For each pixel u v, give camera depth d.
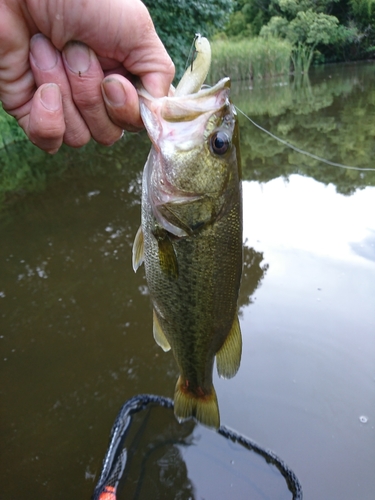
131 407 0.43
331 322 0.59
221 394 0.50
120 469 0.39
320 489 0.40
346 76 3.45
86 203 1.08
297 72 3.67
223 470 0.40
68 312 0.67
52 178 1.29
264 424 0.46
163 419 0.43
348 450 0.43
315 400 0.49
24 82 0.27
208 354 0.32
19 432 0.48
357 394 0.49
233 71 3.26
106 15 0.24
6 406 0.51
